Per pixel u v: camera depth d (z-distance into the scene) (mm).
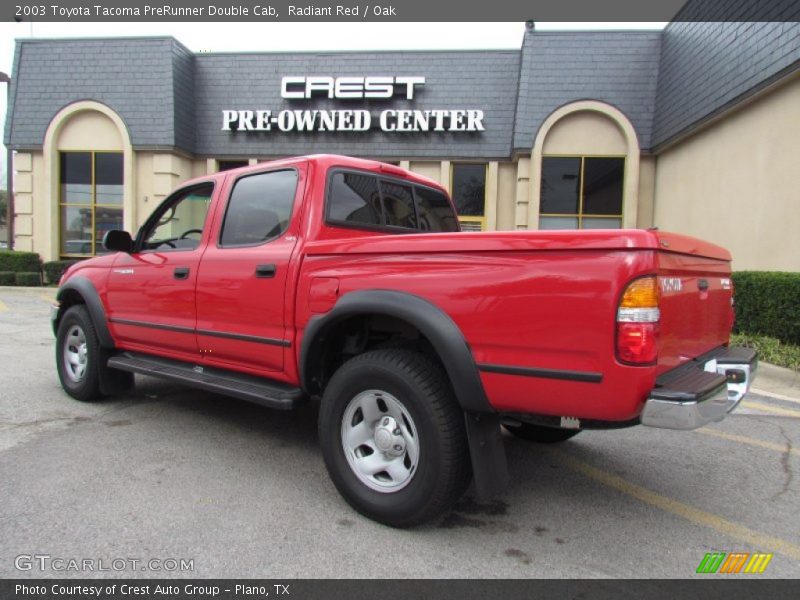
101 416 4754
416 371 2857
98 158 15391
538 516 3207
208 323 3965
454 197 14648
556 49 13445
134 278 4559
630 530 3064
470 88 14336
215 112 15328
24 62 15359
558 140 13445
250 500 3260
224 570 2557
